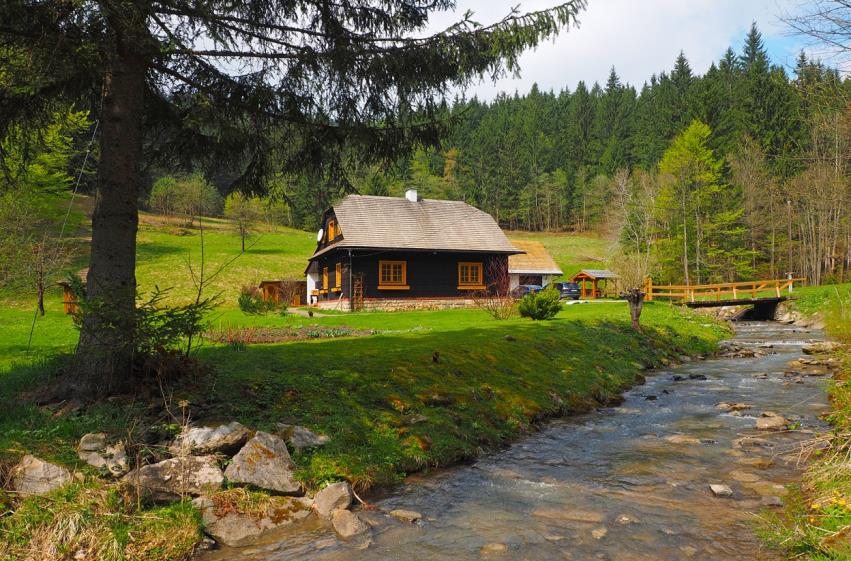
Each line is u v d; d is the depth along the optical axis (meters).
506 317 22.27
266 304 24.84
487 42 8.09
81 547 4.84
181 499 5.68
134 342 7.00
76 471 5.59
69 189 24.12
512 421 9.62
